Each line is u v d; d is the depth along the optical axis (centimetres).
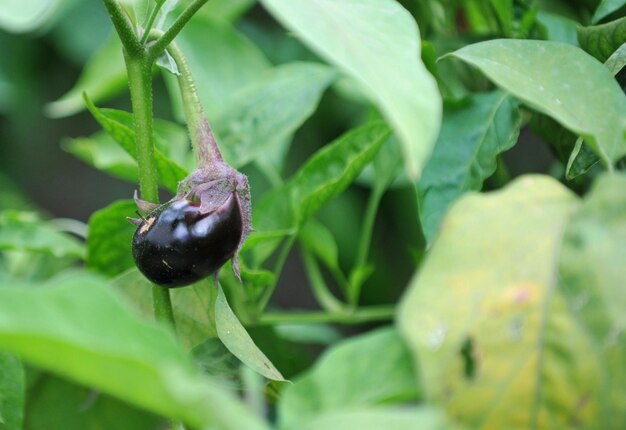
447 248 43
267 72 77
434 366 40
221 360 56
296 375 73
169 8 56
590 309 42
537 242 43
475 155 58
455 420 41
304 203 64
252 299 69
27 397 66
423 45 60
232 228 51
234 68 83
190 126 53
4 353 54
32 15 50
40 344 37
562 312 42
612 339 41
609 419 41
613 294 42
